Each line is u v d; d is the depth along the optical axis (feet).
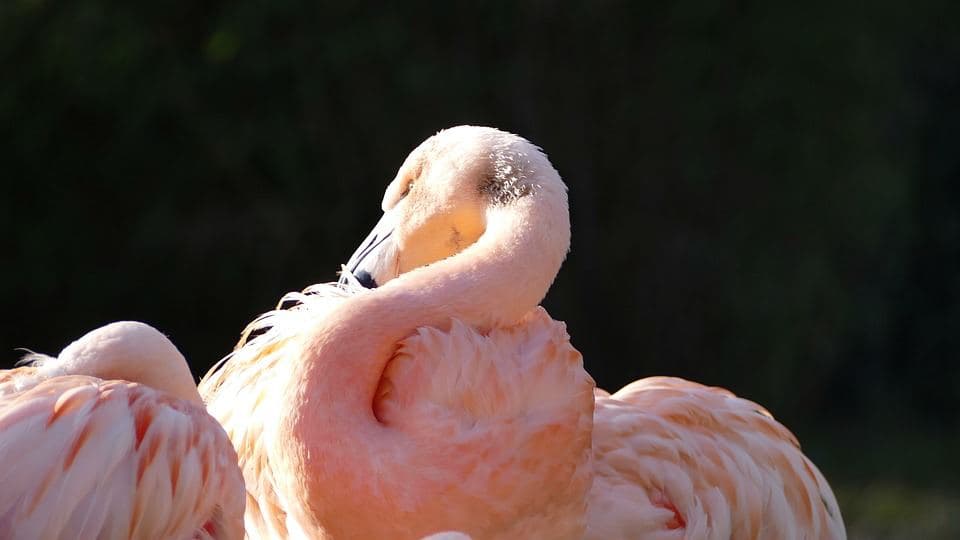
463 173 14.84
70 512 11.68
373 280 15.66
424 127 42.11
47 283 41.88
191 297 43.27
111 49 38.24
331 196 42.16
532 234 13.79
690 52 44.39
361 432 12.68
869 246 48.26
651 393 16.96
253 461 14.73
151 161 40.88
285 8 39.19
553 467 13.01
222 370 16.22
